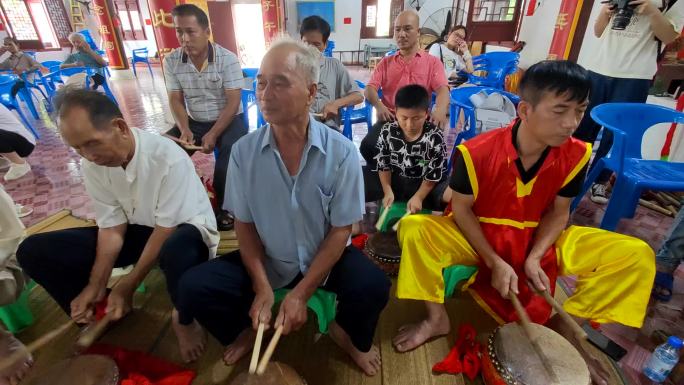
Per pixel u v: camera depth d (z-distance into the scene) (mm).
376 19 9547
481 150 1225
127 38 10125
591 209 2408
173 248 1190
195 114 2424
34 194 2639
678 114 1987
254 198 1111
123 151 1148
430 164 1804
